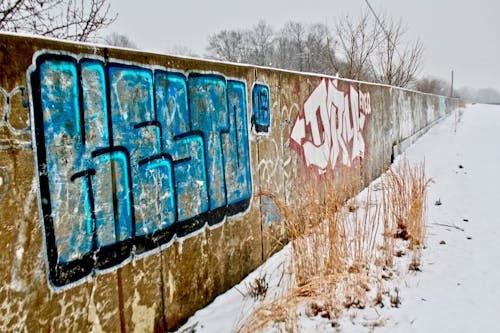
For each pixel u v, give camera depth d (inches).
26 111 66.3
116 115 84.4
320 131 205.9
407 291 123.3
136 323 89.2
